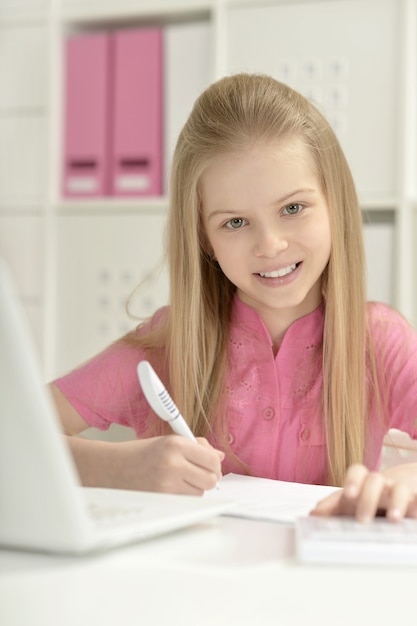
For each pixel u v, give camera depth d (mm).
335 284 1101
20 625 410
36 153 2377
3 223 2398
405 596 442
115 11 2299
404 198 2084
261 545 539
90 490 680
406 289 2088
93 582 447
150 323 1262
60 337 2357
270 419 1139
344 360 1108
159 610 419
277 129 1005
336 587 447
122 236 2303
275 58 2189
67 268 2348
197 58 2221
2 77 2404
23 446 470
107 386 1194
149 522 534
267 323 1155
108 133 2283
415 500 615
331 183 1072
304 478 1134
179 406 1145
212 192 1015
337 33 2150
